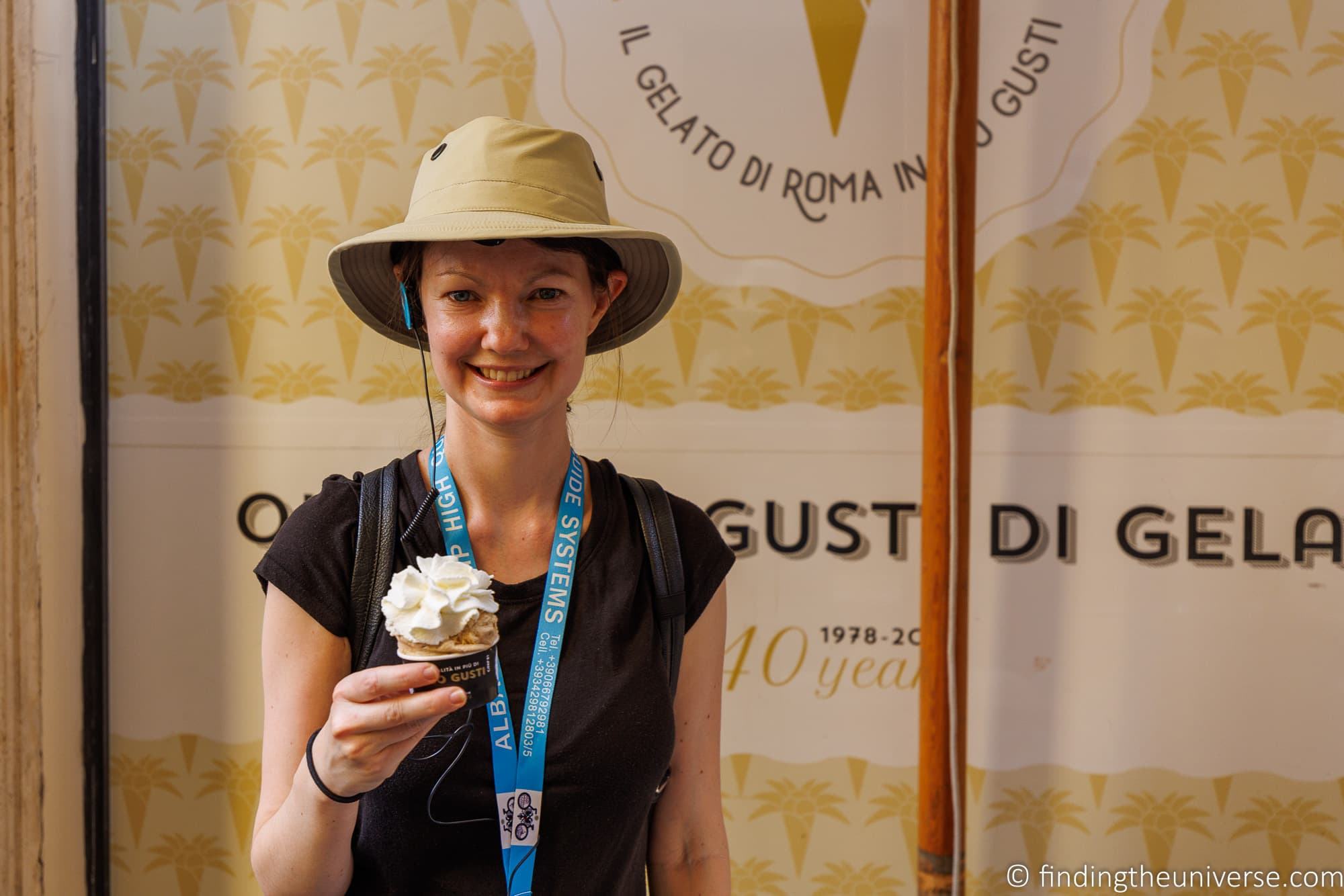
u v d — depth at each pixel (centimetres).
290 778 97
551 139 104
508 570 107
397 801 97
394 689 83
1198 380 185
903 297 185
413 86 184
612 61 183
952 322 168
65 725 184
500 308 97
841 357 185
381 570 101
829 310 185
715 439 186
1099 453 185
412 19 183
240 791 187
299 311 185
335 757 85
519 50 183
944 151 169
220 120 184
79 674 186
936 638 172
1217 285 184
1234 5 182
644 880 112
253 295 185
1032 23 182
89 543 185
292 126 184
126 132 185
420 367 186
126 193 185
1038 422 185
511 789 98
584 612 105
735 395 186
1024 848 187
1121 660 186
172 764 187
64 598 184
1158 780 186
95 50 183
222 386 186
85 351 184
